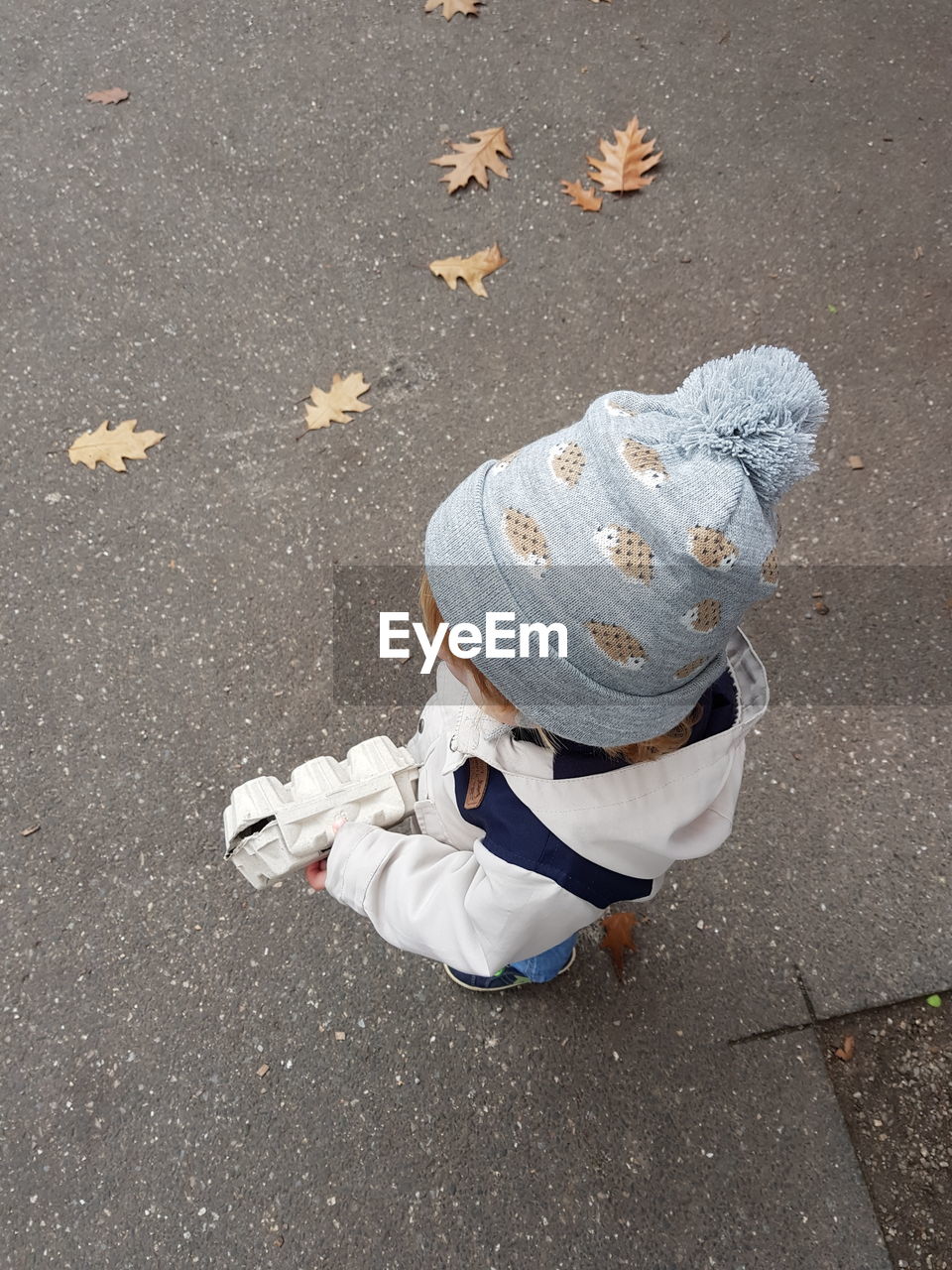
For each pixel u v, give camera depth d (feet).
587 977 6.61
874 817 7.16
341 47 11.25
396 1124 6.14
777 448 2.98
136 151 10.41
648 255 9.93
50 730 7.39
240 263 9.75
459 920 4.18
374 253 9.86
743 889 6.89
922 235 10.04
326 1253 5.78
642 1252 5.79
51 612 7.88
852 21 11.63
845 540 8.34
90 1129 6.07
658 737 3.65
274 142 10.53
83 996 6.49
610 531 3.03
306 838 4.70
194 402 8.92
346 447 8.74
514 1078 6.29
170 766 7.30
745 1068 6.32
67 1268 5.71
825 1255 5.77
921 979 6.59
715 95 10.98
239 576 8.11
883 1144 6.08
